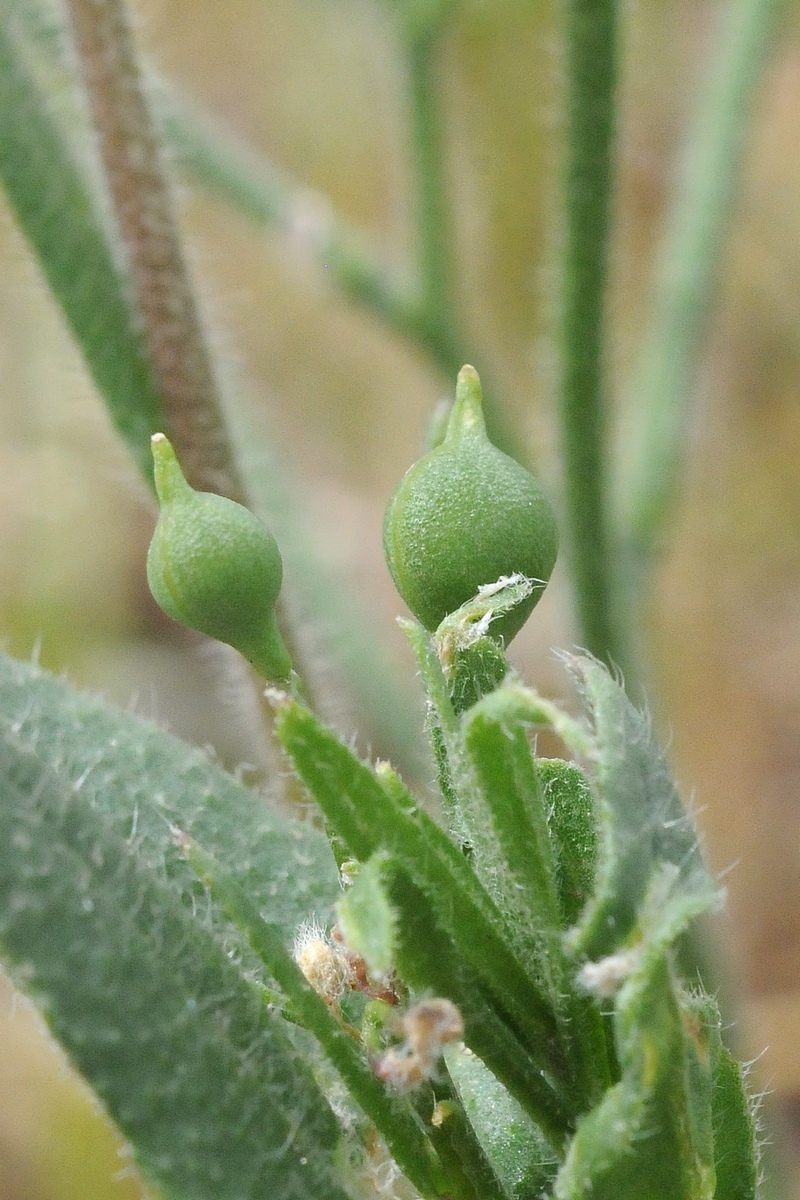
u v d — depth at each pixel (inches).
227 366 5.1
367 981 3.1
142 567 10.1
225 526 3.2
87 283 4.2
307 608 6.5
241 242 11.8
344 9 10.9
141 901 3.0
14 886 2.9
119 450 4.6
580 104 4.6
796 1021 7.6
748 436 10.5
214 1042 3.0
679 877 2.9
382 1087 3.0
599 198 4.7
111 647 9.8
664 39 11.1
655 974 2.9
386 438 11.4
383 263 6.3
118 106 4.1
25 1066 7.7
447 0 6.1
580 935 2.9
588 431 5.0
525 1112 3.1
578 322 4.9
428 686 3.1
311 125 12.0
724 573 10.1
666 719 6.1
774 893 8.8
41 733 3.6
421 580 3.2
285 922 3.6
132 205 4.2
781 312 10.6
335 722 4.4
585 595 5.2
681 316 6.4
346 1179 3.1
